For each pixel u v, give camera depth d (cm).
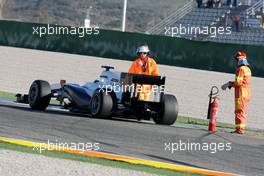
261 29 16400
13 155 2953
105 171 2766
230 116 6538
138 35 10819
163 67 10256
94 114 4747
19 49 11925
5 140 3372
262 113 6988
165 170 2961
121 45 11000
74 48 11550
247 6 17512
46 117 4556
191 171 2995
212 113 4769
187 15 18250
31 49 12025
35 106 5097
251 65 9844
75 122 4406
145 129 4381
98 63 10362
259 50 9794
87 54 11381
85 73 9225
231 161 3438
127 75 4722
